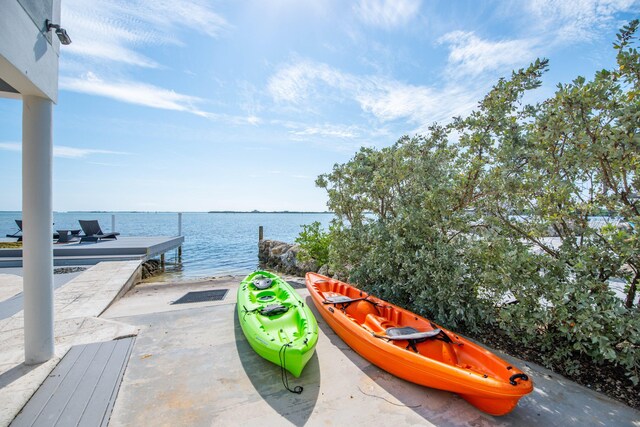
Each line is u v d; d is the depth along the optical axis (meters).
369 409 3.82
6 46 3.08
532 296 4.91
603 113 4.54
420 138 8.07
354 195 9.32
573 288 4.45
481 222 6.60
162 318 6.64
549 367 4.87
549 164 5.35
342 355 5.18
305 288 9.53
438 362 4.00
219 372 4.55
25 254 4.29
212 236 36.94
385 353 4.50
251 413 3.68
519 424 3.61
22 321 6.03
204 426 3.44
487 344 5.69
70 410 3.56
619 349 4.59
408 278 6.74
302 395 4.06
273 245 19.44
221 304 7.68
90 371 4.38
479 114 6.43
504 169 5.71
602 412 3.85
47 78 4.08
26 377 4.09
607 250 4.63
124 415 3.57
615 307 4.08
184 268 16.66
